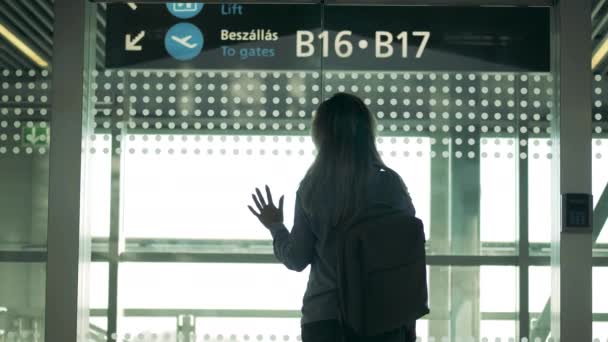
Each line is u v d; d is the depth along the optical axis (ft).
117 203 23.25
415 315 15.78
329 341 16.29
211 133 23.45
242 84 23.54
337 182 16.55
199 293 23.11
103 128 23.41
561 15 23.31
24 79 23.41
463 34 23.58
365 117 17.03
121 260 23.15
